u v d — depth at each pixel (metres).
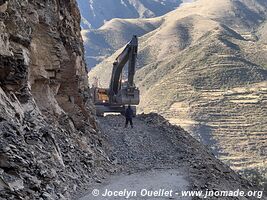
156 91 195.12
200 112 174.75
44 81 20.53
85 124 24.61
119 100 44.38
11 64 15.48
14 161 11.15
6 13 16.22
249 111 174.75
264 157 146.12
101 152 22.19
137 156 24.31
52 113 20.17
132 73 45.38
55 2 22.94
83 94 26.09
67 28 24.78
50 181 12.55
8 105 14.29
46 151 14.32
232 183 19.92
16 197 10.27
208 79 193.00
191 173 18.73
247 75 195.88
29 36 18.23
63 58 22.36
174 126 36.00
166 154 25.25
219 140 160.75
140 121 39.06
